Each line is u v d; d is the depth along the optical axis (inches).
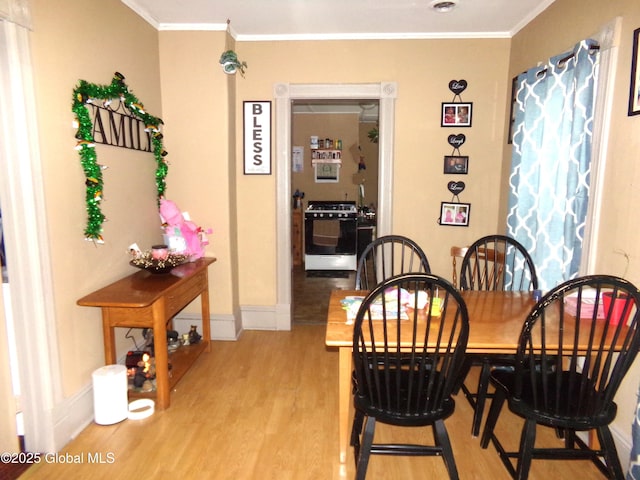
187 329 138.3
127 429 89.2
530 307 82.5
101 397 89.5
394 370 80.9
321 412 96.4
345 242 232.5
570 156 90.2
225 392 105.0
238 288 147.0
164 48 128.0
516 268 114.3
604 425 64.4
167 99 130.1
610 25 81.3
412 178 141.7
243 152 141.9
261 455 81.2
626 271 77.5
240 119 140.6
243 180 143.0
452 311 79.9
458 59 135.9
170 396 102.9
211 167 132.6
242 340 138.8
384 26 129.5
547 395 68.9
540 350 65.1
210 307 138.6
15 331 77.5
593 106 86.0
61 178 83.4
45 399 79.6
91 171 88.6
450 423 93.6
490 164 139.3
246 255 146.6
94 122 93.8
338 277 223.3
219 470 76.9
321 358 125.0
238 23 127.1
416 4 112.7
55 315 81.7
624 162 78.4
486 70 135.6
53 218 81.2
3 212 74.3
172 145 131.9
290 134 141.9
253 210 144.3
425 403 66.7
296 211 250.4
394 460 81.4
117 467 77.5
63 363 84.7
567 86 94.0
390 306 79.4
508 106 134.0
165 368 96.3
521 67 125.4
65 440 83.8
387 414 65.8
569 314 77.2
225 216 134.6
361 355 69.2
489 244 142.4
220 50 127.6
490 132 138.2
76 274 88.5
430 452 68.4
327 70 137.9
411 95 138.3
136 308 93.3
